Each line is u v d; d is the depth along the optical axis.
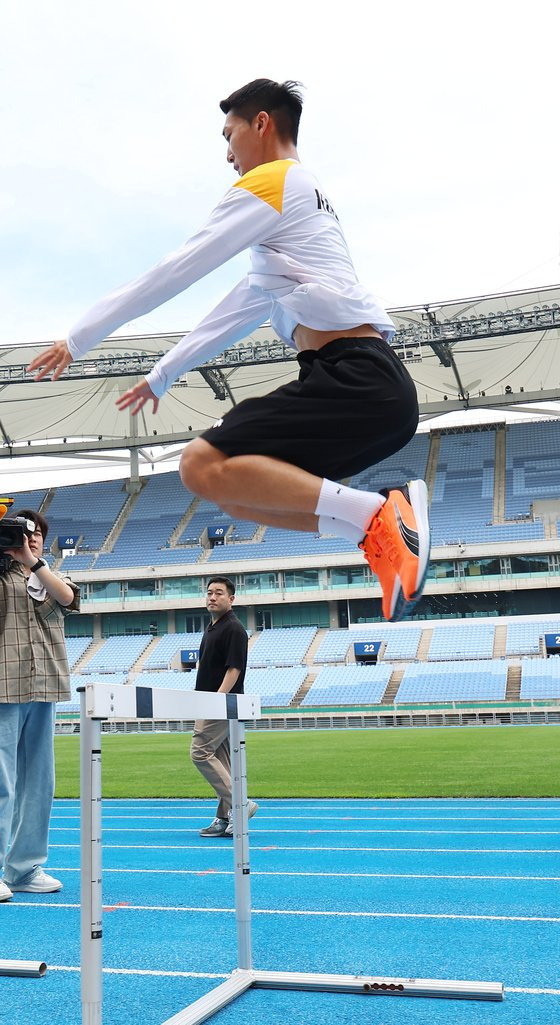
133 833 7.53
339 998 2.88
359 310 2.10
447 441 40.00
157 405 2.48
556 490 35.31
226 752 7.29
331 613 36.59
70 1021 2.74
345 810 8.77
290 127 2.30
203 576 37.22
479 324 28.36
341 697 30.19
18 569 4.67
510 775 11.73
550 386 34.31
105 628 39.25
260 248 2.16
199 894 4.73
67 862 6.04
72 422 37.34
